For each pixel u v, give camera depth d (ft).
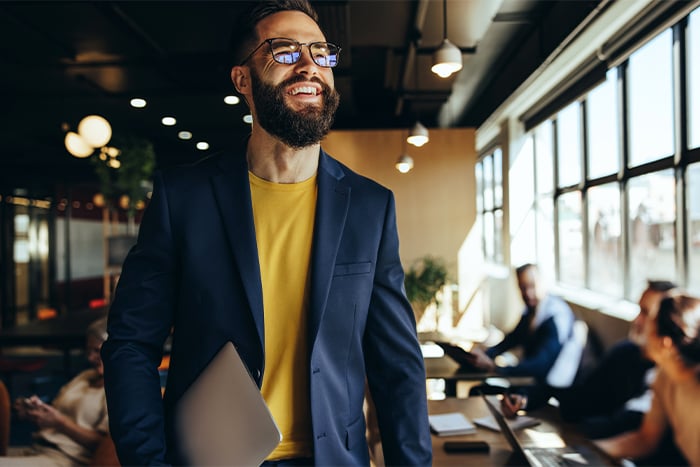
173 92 20.95
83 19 14.14
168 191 3.32
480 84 25.91
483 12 15.75
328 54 3.34
